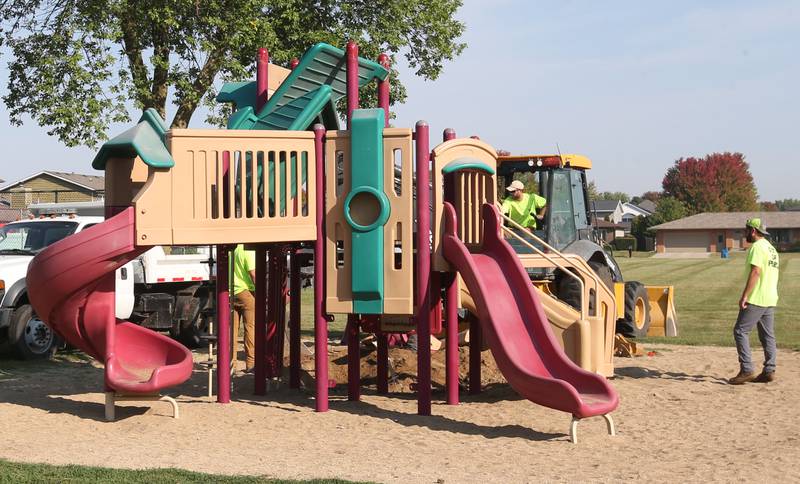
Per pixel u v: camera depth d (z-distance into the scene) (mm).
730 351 14570
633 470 6664
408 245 9133
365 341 12688
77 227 15312
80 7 21234
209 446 7586
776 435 8047
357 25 24984
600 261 13461
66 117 20750
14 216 52875
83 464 6773
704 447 7570
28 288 9109
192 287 16453
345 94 10688
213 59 22922
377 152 9164
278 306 11023
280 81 11211
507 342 8438
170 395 10445
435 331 9578
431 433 8211
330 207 9344
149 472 6352
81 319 9195
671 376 11719
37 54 21688
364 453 7297
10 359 13930
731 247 94500
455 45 26453
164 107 23375
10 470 6391
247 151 9102
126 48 22453
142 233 8672
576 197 14008
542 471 6641
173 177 8805
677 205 101875
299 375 10906
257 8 22625
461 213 9766
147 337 9711
